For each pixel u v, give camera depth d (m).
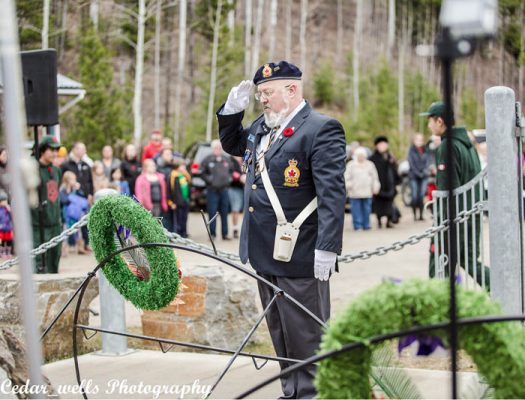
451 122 2.91
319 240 5.00
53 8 33.03
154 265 5.12
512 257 6.05
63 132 31.38
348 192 18.72
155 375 6.43
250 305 7.68
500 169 6.05
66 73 34.06
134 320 8.60
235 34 46.44
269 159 5.26
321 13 66.81
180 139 42.31
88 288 7.49
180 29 43.66
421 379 5.80
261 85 5.25
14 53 2.82
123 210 5.14
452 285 2.97
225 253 6.91
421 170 20.45
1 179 3.01
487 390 3.50
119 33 37.75
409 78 57.09
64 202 14.48
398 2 66.06
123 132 30.34
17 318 7.04
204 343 7.38
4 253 13.63
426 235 6.69
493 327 3.20
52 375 6.49
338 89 54.50
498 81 64.38
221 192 16.84
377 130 45.00
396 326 3.24
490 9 2.73
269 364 6.69
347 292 10.28
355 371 3.31
